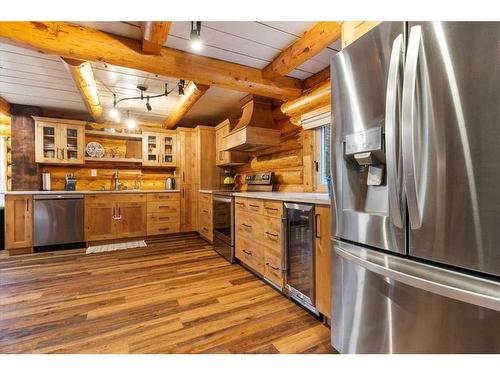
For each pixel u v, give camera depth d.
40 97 3.69
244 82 2.72
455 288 0.83
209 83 2.67
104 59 2.20
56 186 4.41
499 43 0.74
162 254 3.51
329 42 2.05
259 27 2.08
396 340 1.06
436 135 0.87
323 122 2.45
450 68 0.84
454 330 0.87
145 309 1.98
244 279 2.60
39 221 3.61
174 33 2.16
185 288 2.37
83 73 2.62
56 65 2.74
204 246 3.96
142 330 1.70
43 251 3.64
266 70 2.74
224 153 4.48
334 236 1.41
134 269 2.89
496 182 0.75
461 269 0.84
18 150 3.96
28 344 1.55
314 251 1.82
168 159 5.04
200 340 1.59
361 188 1.26
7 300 2.12
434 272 0.91
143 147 4.82
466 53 0.81
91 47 2.09
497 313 0.78
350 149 1.25
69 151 4.30
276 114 3.61
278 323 1.79
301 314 1.91
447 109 0.85
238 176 4.84
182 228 4.79
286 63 2.44
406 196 0.94
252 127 3.38
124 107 4.31
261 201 2.52
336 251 1.34
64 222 3.77
